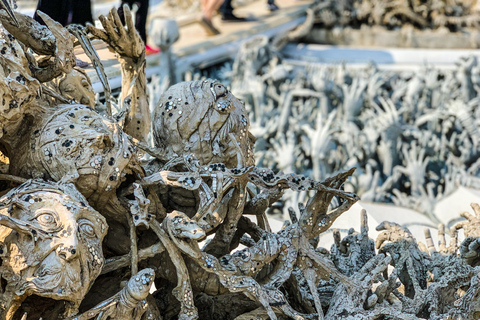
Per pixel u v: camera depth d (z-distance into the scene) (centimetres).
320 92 1002
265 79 1036
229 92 211
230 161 211
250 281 188
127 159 181
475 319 211
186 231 180
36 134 179
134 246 185
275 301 192
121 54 224
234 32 1345
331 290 229
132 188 189
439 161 878
